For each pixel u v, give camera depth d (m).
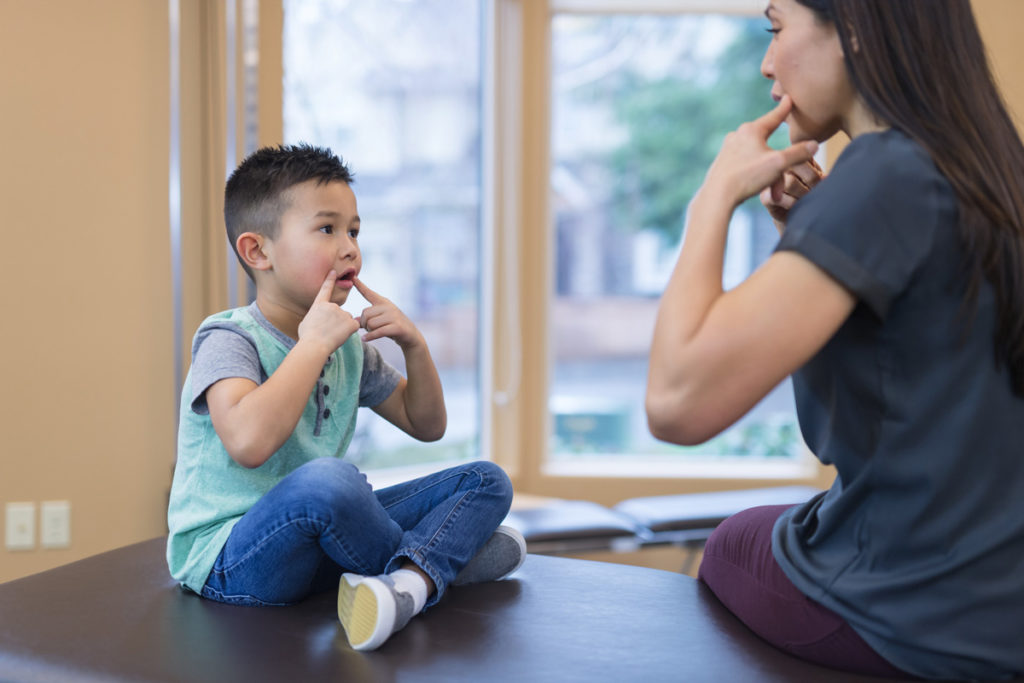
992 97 1.02
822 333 0.93
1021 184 0.99
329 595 1.44
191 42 2.65
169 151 2.69
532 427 3.57
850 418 1.02
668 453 3.68
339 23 3.03
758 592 1.21
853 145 0.99
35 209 2.58
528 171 3.49
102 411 2.68
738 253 3.58
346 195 1.51
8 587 1.44
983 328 0.96
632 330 3.66
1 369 2.58
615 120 3.58
